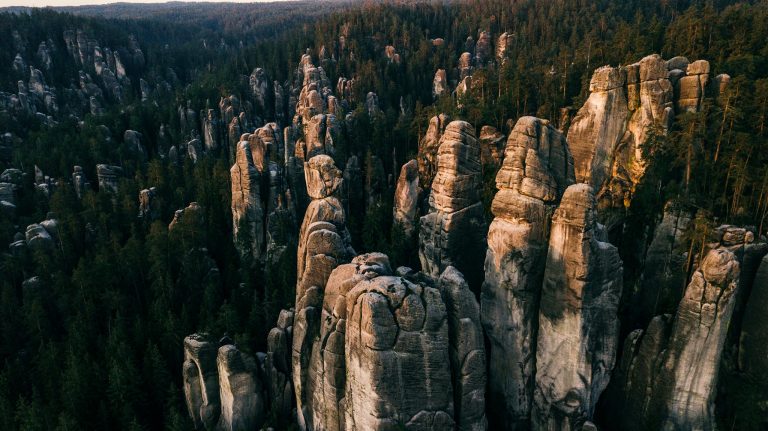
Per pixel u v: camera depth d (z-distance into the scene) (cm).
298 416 4941
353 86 16250
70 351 6100
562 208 4150
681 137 5441
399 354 3850
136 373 5531
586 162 5919
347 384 4169
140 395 5500
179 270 7656
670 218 5125
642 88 5756
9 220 9881
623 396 4553
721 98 5328
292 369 4988
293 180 9206
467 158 5538
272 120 17075
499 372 4772
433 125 8125
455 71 17225
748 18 7838
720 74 5888
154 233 7712
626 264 5516
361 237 7994
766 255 4331
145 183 11138
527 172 4444
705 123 5428
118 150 12912
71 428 5100
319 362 4500
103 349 6375
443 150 5612
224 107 15362
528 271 4488
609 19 16000
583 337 4250
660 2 16688
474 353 4062
